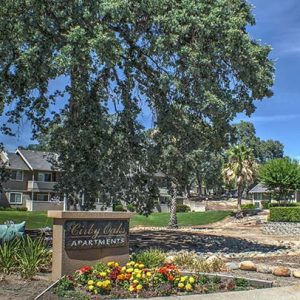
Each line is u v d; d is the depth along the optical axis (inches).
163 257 454.9
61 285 323.0
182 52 686.5
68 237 359.3
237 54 708.7
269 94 768.9
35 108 812.6
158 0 679.1
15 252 377.4
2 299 289.4
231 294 322.7
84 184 728.3
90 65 646.5
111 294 309.3
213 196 3644.2
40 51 662.5
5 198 2432.3
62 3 665.6
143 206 793.6
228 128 783.7
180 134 754.2
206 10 700.7
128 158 761.0
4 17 674.2
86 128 734.5
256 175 2411.4
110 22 692.7
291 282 402.0
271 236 1256.2
